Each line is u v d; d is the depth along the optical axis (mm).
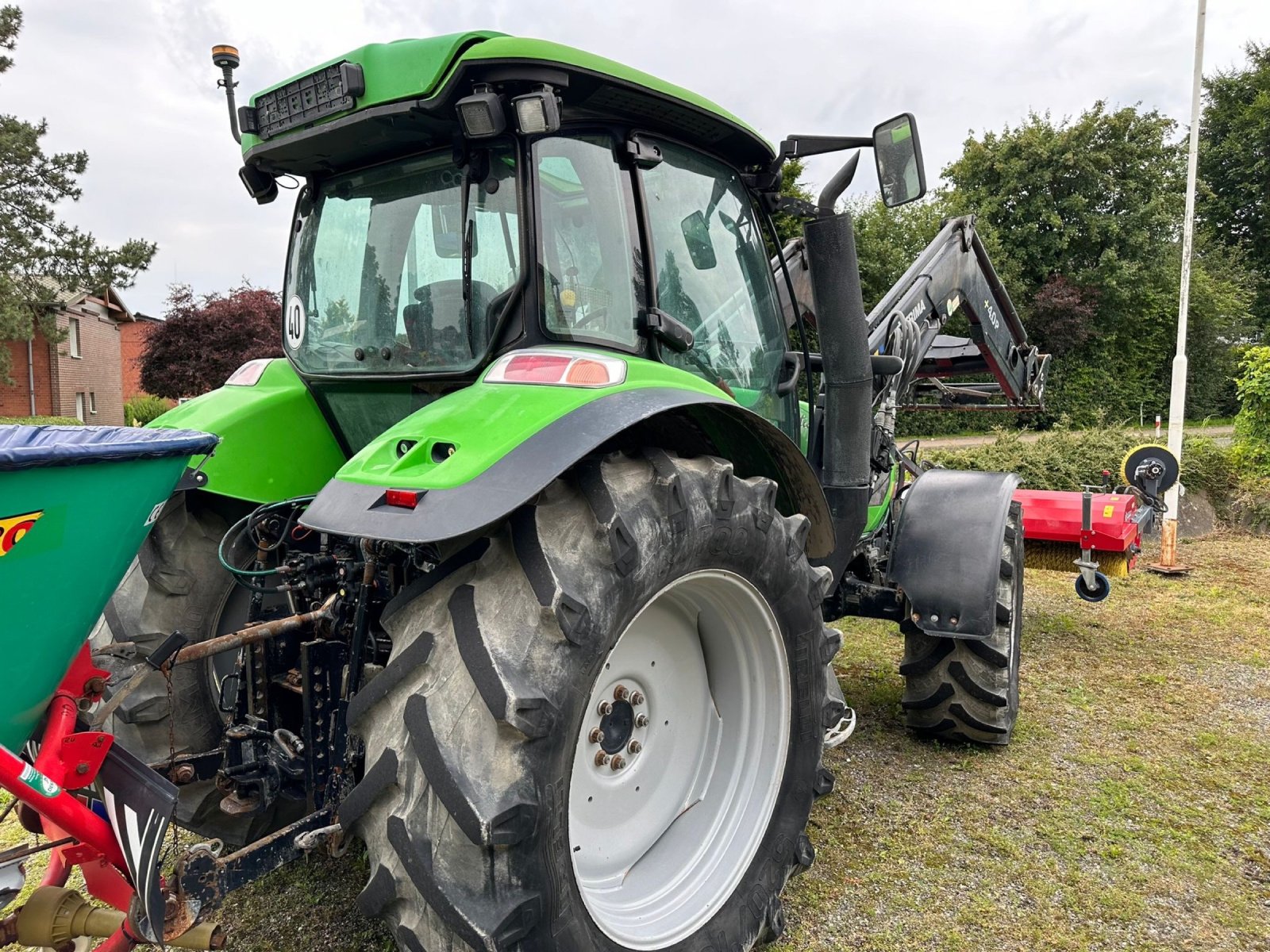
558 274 2201
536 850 1646
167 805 1676
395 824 1627
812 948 2377
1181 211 25828
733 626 2355
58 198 20438
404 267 2459
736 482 2115
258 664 2352
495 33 2090
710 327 2756
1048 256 24969
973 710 3541
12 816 3037
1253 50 32000
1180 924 2488
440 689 1667
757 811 2369
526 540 1770
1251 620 5664
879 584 3803
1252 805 3170
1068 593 6434
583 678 1721
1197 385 26469
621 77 2146
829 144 2932
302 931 2420
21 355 24844
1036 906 2568
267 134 2398
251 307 18047
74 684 1662
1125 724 3941
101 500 1430
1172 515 7031
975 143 26094
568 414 1819
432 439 1830
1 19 19828
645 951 1989
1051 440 9148
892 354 3977
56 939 1661
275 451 2721
